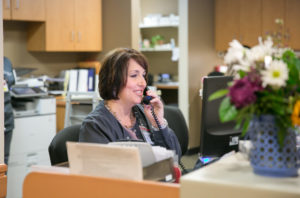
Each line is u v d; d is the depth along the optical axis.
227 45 6.22
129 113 2.15
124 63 2.06
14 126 4.11
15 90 4.43
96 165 1.36
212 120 1.97
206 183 1.20
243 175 1.27
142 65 2.11
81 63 6.08
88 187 1.35
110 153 1.33
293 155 1.26
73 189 1.38
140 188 1.29
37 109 4.53
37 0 5.26
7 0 4.96
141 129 2.17
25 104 4.48
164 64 7.55
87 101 4.69
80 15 5.76
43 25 5.43
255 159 1.28
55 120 4.66
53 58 6.01
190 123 5.98
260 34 5.92
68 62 6.21
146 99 2.18
